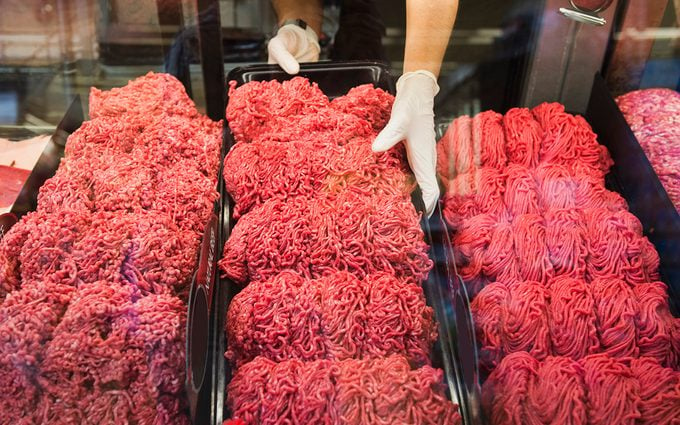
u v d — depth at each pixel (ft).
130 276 4.21
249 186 5.26
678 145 5.69
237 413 3.85
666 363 4.19
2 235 4.67
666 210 4.95
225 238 5.29
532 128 5.78
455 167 5.51
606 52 6.25
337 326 4.07
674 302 4.73
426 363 4.19
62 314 3.90
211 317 4.53
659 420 3.62
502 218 5.10
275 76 6.51
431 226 5.04
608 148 5.90
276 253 4.61
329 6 7.16
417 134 5.34
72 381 3.67
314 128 5.67
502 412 3.85
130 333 3.77
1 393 3.68
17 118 6.09
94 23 6.35
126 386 3.74
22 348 3.64
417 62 5.64
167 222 4.60
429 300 4.63
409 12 5.49
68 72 6.48
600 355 4.03
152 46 6.54
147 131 5.63
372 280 4.39
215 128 6.11
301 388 3.70
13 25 6.23
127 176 5.08
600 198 5.22
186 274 4.41
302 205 4.90
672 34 6.17
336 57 6.80
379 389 3.63
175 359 3.82
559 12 5.86
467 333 4.00
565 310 4.32
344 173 5.11
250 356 4.27
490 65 6.03
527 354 4.11
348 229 4.63
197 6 6.35
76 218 4.49
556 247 4.75
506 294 4.49
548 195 5.23
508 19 5.97
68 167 5.21
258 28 6.86
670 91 6.33
